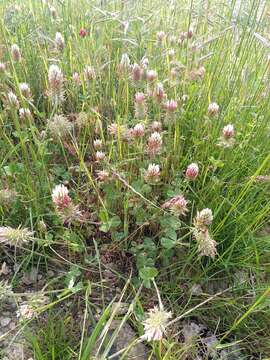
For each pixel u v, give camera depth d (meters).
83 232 0.22
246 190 0.20
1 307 0.19
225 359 0.19
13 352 0.17
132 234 0.21
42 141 0.22
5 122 0.26
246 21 0.28
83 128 0.27
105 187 0.22
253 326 0.20
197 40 0.31
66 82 0.30
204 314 0.20
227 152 0.24
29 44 0.32
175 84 0.26
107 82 0.29
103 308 0.18
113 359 0.18
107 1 0.36
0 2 0.36
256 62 0.31
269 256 0.22
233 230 0.22
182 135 0.25
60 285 0.20
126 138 0.22
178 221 0.20
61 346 0.17
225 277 0.21
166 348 0.17
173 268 0.22
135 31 0.35
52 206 0.22
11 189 0.22
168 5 0.40
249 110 0.27
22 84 0.24
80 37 0.31
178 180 0.23
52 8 0.35
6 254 0.21
